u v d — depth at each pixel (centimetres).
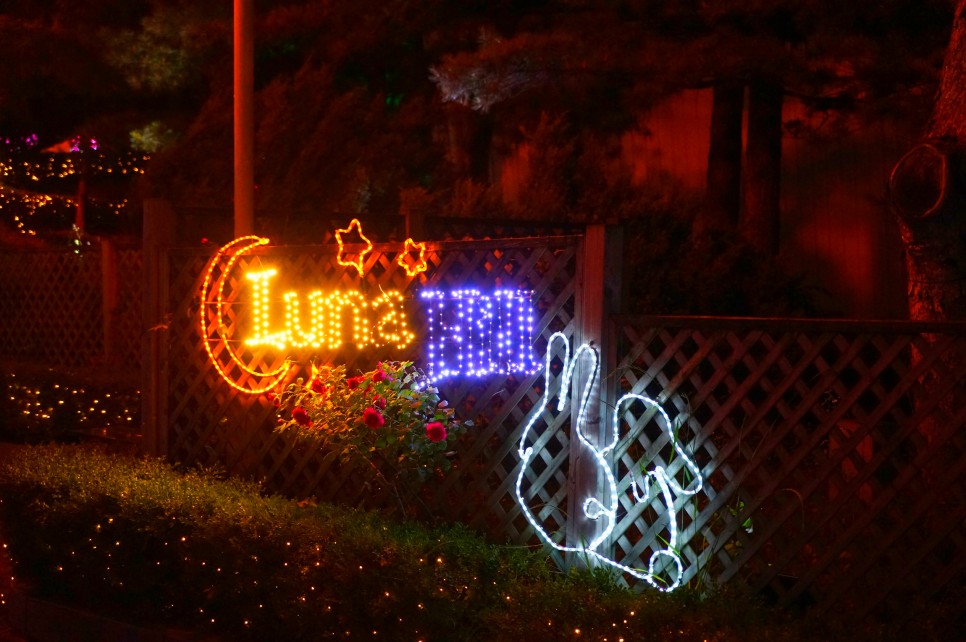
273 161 1377
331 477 609
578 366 518
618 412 511
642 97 1057
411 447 548
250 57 768
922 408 444
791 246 1253
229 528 542
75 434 1052
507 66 1027
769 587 488
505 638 437
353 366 614
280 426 623
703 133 1324
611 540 510
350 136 1424
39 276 1231
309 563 508
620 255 517
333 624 498
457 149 1459
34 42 1623
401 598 472
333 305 617
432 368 575
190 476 643
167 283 710
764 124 1138
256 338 650
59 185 2122
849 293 1215
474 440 564
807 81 991
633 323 505
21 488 627
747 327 475
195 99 1753
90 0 1694
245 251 661
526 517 538
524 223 941
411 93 1600
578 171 1149
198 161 1426
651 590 472
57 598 617
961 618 445
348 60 1581
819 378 477
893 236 1188
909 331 441
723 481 565
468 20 1389
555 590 467
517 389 543
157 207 715
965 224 559
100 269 1165
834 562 468
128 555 581
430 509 568
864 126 1069
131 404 1033
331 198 1363
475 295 558
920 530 498
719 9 982
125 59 1591
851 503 462
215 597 545
